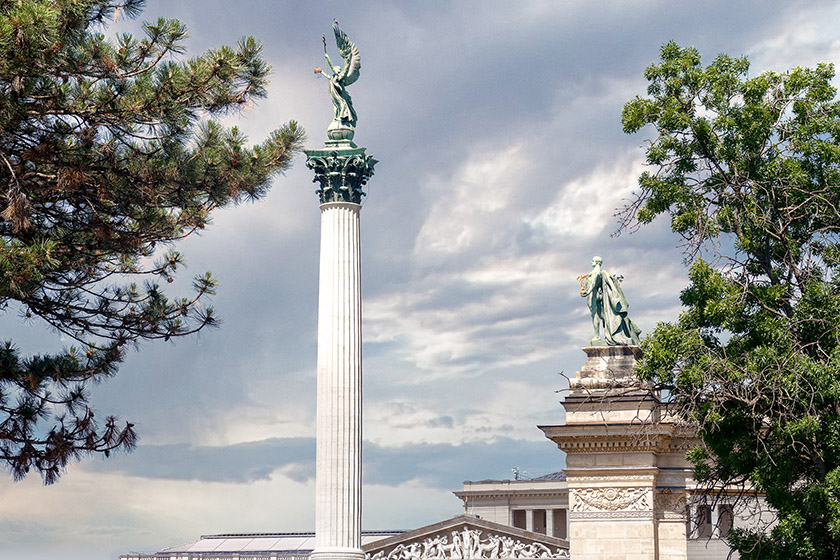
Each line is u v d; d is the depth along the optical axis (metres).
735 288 34.53
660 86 37.97
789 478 34.03
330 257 50.03
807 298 34.22
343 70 52.47
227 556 111.00
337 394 48.84
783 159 35.53
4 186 29.44
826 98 36.19
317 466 48.62
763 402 33.84
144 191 31.20
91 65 30.02
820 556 33.19
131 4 31.17
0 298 29.03
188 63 31.02
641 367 35.53
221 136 32.44
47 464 31.69
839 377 32.47
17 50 27.16
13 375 31.52
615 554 52.31
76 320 32.97
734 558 54.34
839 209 34.88
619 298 55.69
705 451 37.34
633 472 52.72
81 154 29.95
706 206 36.19
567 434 53.38
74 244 32.03
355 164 50.72
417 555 70.81
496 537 70.19
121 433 32.44
